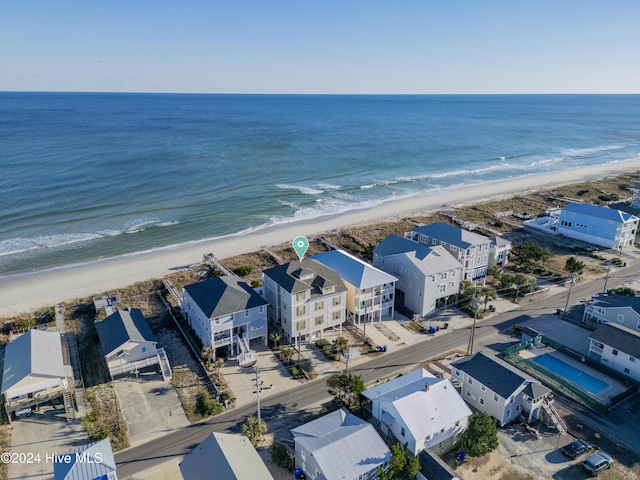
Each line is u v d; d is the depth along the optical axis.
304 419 42.19
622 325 55.53
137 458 37.75
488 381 42.69
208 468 32.28
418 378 43.09
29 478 35.62
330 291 54.59
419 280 60.16
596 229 87.12
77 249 83.75
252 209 107.50
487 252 71.31
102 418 42.16
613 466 36.88
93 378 47.94
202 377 48.50
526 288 67.31
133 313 54.88
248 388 46.75
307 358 51.91
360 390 42.78
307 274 54.78
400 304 64.50
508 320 60.59
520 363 50.62
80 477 30.92
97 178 126.06
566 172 155.00
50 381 43.53
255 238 90.06
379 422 40.62
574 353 52.06
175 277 72.06
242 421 42.16
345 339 52.62
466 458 37.78
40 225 93.81
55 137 191.75
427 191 127.81
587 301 65.25
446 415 38.66
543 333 57.34
